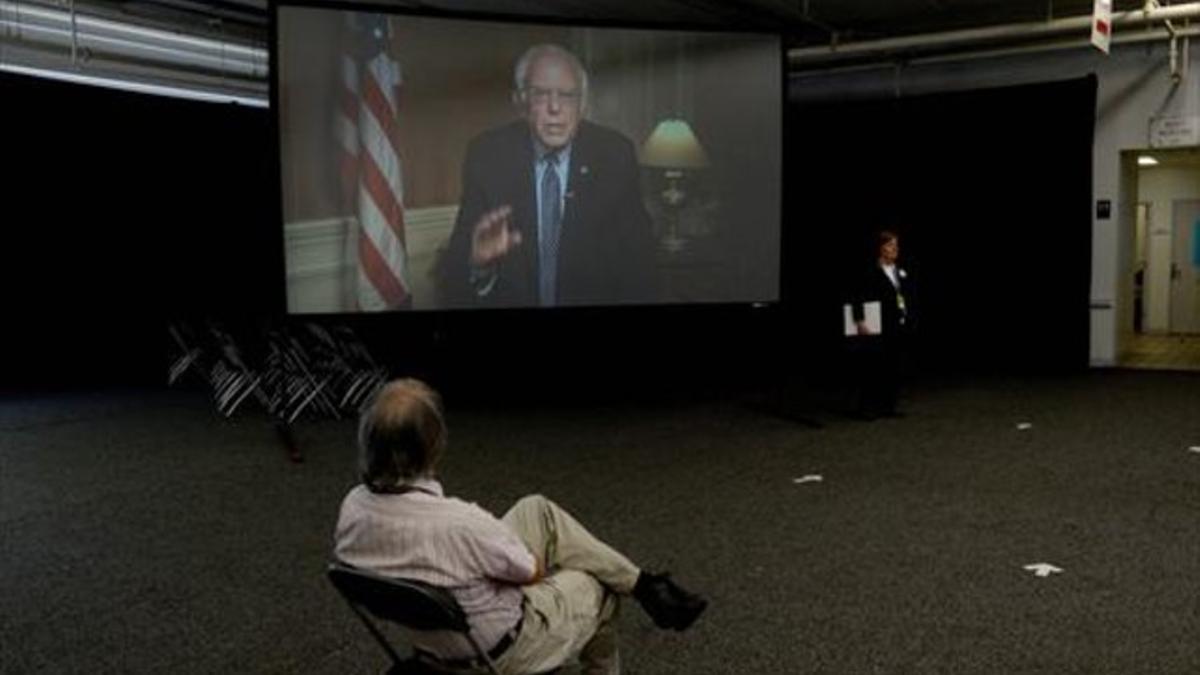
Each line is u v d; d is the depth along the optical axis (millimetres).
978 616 3398
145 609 3627
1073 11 9023
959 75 10352
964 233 10273
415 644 2160
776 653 3141
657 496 5102
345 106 7039
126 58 8438
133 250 9930
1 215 8844
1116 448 6059
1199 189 13492
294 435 6910
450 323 7715
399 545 2031
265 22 9148
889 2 8758
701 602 2500
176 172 10062
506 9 8688
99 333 9844
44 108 8773
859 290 7414
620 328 9594
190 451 6391
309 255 7031
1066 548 4109
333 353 7824
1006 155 9984
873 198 10672
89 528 4656
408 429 2059
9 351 9203
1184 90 9367
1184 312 13797
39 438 6840
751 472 5598
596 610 2344
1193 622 3305
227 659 3191
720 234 7848
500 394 8633
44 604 3686
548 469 5758
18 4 7598
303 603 3672
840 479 5395
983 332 10273
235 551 4293
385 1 8180
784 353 10586
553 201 7520
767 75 7844
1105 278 9969
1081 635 3219
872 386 7453
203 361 9453
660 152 7703
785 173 8164
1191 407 7535
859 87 10891
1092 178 9742
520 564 2084
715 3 8633
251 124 10297
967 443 6305
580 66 7516
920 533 4367
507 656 2105
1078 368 9797
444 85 7262
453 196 7328
